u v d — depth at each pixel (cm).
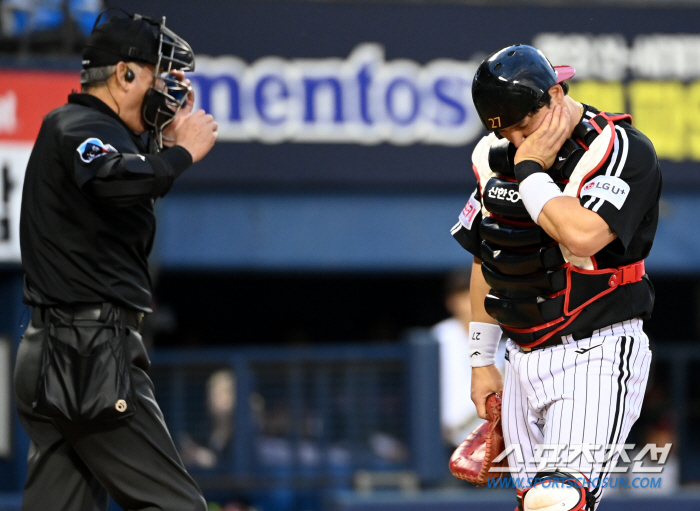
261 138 2819
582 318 1045
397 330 3762
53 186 1076
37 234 1088
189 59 1173
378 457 2395
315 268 2878
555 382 1052
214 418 2381
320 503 2395
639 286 1063
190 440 2364
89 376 1059
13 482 2194
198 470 2347
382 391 2423
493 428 1166
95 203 1077
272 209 2877
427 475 2316
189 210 2833
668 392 2684
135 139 1163
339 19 2839
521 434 1120
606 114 1052
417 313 3778
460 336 2345
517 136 1043
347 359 2422
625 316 1054
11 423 2211
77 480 1145
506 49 1043
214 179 2806
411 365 2375
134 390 1075
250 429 2386
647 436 2650
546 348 1068
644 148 1034
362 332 3747
